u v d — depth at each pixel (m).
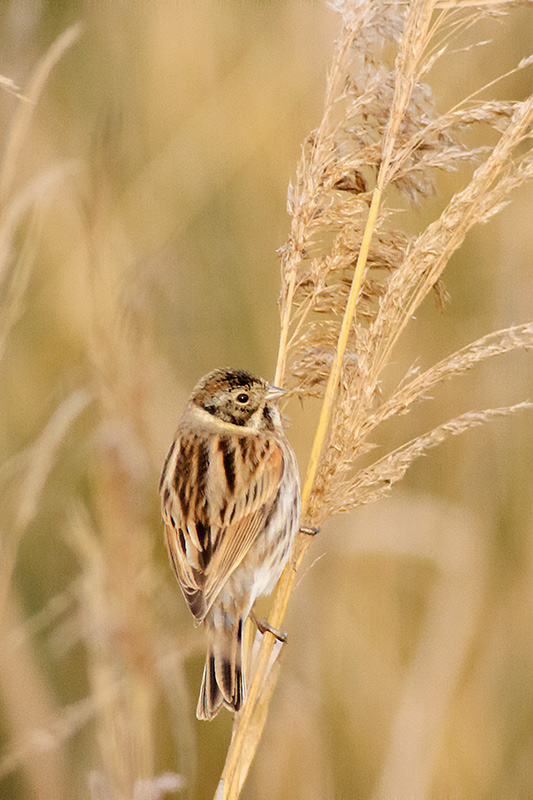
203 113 12.45
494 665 11.22
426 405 12.01
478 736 10.80
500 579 11.57
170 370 10.84
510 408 6.64
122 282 6.15
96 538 5.86
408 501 11.63
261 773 10.27
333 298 6.98
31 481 7.84
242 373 8.26
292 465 8.02
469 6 6.36
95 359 5.82
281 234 12.22
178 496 7.74
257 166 12.36
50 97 11.55
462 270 12.20
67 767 8.92
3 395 11.06
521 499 11.79
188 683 10.50
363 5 6.48
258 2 12.69
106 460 5.72
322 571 11.41
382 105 6.60
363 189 6.88
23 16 10.85
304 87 12.55
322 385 7.14
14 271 8.38
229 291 11.91
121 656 5.96
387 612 11.34
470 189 6.54
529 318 11.97
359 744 10.84
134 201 11.61
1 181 8.02
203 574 7.41
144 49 12.54
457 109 6.75
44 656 10.03
